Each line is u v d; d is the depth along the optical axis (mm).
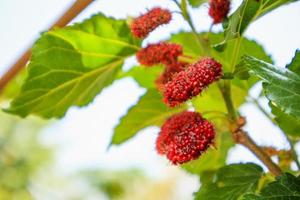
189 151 271
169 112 347
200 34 322
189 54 359
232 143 340
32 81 336
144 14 307
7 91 448
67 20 321
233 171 296
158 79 317
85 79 348
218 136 340
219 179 296
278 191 256
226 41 283
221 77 273
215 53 343
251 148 295
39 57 330
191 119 278
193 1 330
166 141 279
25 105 345
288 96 247
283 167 312
